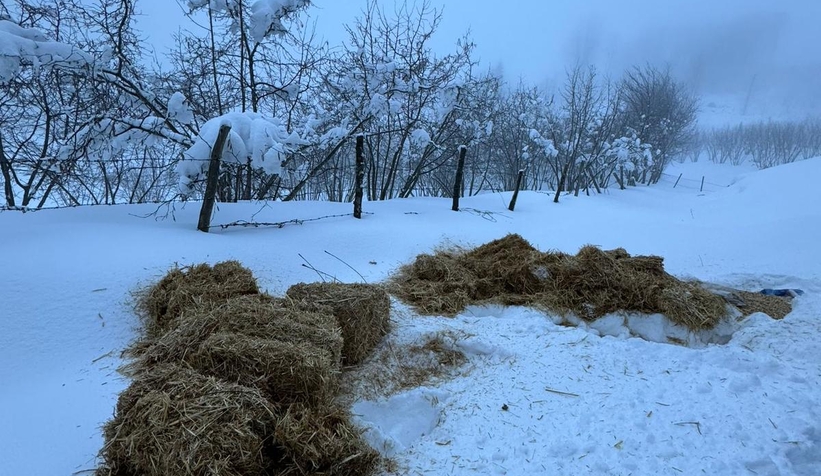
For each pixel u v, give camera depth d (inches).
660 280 213.9
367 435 119.3
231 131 251.3
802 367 148.8
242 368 115.8
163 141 340.5
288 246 247.3
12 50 251.3
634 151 852.0
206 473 89.7
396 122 480.1
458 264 240.2
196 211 283.0
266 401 106.1
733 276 246.8
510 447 115.5
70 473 105.7
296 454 102.3
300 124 428.1
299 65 406.3
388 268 249.8
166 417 96.7
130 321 171.8
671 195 808.3
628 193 765.3
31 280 175.0
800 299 207.9
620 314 199.0
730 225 375.6
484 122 589.0
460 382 148.2
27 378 142.7
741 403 126.2
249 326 133.6
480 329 180.2
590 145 807.1
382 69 413.7
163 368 116.6
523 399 134.8
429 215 350.0
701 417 121.3
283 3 358.3
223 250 227.6
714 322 195.9
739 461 106.3
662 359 152.8
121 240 218.1
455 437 122.0
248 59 385.4
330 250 255.0
